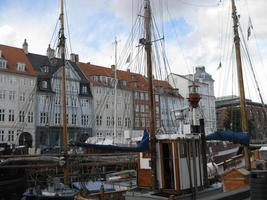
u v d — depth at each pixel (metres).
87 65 72.75
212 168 17.31
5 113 56.03
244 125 19.12
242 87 19.42
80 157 23.84
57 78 62.47
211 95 92.50
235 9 20.08
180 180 11.70
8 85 56.94
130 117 71.62
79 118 65.25
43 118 60.16
